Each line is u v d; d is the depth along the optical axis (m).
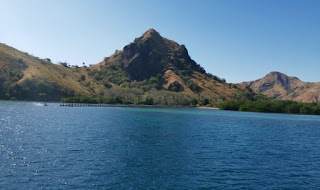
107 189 23.31
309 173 31.14
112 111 128.12
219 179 27.38
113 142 44.84
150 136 53.28
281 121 114.81
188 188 24.50
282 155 40.84
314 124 105.75
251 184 26.27
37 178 25.27
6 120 70.56
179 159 35.06
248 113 171.75
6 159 31.22
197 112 155.25
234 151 42.12
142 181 25.81
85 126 64.62
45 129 56.81
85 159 32.91
